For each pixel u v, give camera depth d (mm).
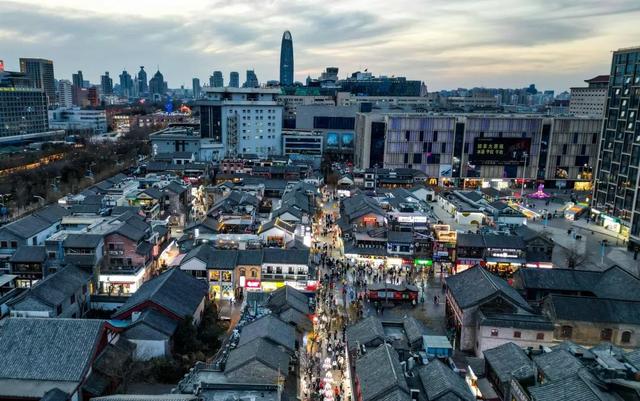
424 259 92312
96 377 49562
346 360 57281
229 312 73750
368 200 120500
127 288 79938
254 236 91312
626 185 118062
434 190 157250
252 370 48094
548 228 127188
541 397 38031
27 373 47344
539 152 182125
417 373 47938
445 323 70875
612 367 40344
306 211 117500
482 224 111438
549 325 58812
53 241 79062
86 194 122500
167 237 99562
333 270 89312
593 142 181875
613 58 123688
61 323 51375
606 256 104312
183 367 54875
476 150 182375
